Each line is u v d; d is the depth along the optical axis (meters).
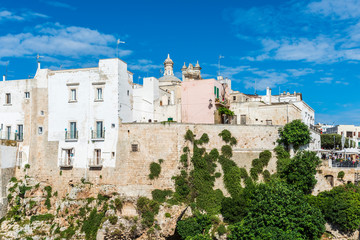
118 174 50.16
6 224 51.47
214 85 60.78
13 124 56.12
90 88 52.62
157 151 49.84
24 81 56.06
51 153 53.66
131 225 46.81
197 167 49.97
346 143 94.25
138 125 50.62
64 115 53.56
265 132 54.72
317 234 42.56
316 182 49.31
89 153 51.78
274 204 41.91
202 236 42.97
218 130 53.06
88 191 50.62
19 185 53.34
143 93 64.25
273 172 52.72
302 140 54.00
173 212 46.12
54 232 49.62
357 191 49.41
